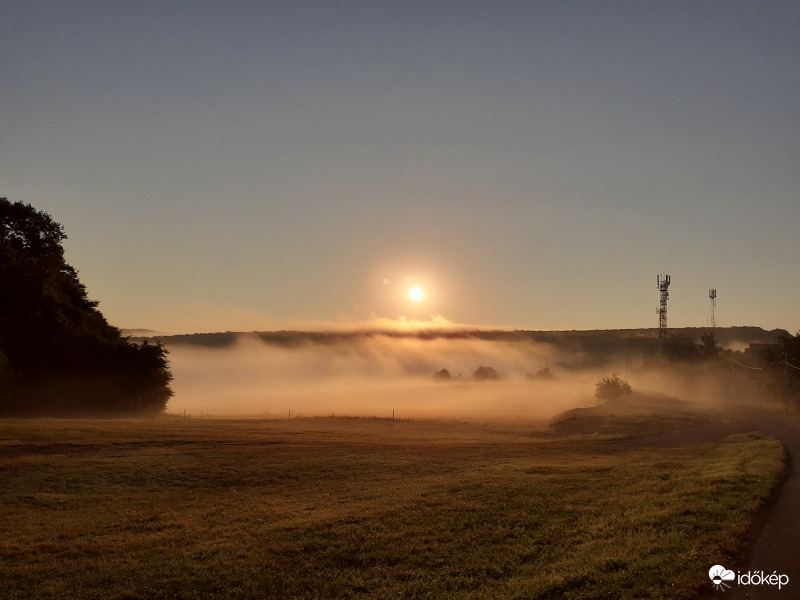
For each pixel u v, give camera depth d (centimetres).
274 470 3017
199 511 2212
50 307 5856
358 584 1409
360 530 1836
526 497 2222
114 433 3878
